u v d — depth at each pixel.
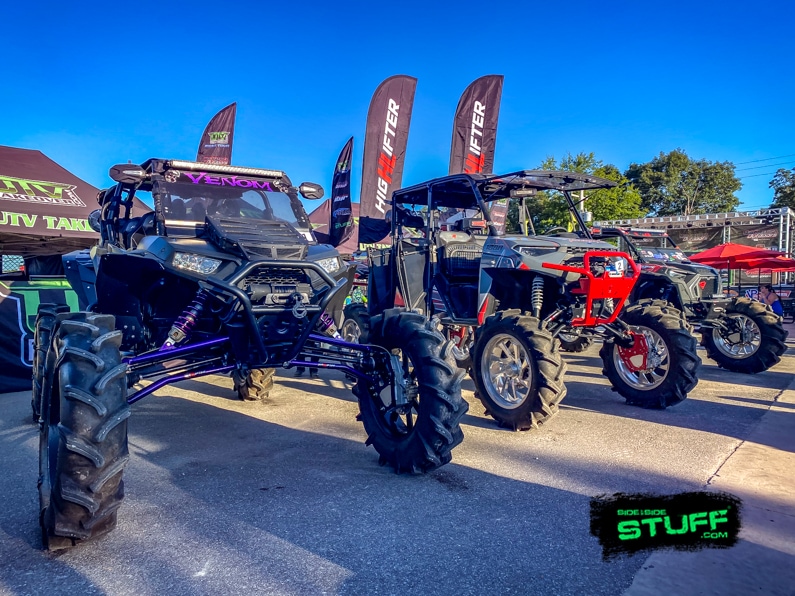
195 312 3.59
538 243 5.66
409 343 3.69
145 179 4.49
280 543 2.77
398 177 11.75
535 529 2.90
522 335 4.73
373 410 3.99
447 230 7.34
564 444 4.39
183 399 5.98
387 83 11.64
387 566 2.54
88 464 2.58
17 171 10.76
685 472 3.73
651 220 18.16
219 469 3.82
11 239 10.99
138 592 2.35
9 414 5.50
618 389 5.78
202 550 2.70
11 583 2.42
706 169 47.19
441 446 3.51
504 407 4.87
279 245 3.78
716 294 8.48
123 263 3.74
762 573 2.48
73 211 10.78
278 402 5.84
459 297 6.63
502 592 2.34
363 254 10.76
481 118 12.39
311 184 5.03
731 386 6.79
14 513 3.14
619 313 5.77
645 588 2.36
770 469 3.77
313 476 3.68
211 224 3.92
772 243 17.83
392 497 3.32
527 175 6.05
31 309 6.79
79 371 2.63
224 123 13.76
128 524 2.99
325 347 4.11
